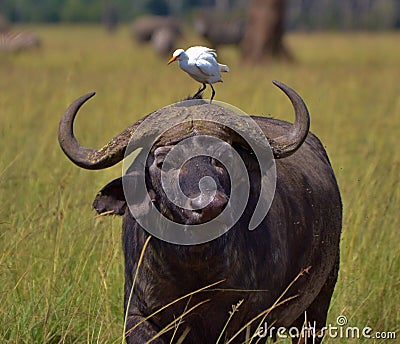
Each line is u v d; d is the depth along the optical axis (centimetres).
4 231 2600
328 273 2273
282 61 11050
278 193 2052
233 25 15275
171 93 5031
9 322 2164
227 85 5950
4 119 4197
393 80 7362
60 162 3269
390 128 4494
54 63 8956
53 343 2216
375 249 2623
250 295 1912
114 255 2328
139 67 8862
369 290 2473
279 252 1972
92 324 2217
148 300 1912
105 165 1903
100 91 5438
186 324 1927
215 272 1842
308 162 2262
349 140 4256
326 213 2212
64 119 1934
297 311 2166
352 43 17325
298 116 1931
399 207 2900
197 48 1922
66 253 2480
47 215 2658
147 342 1884
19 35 3161
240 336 1942
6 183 2988
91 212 2722
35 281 2384
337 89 6353
